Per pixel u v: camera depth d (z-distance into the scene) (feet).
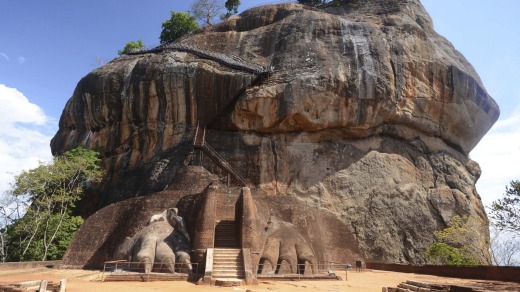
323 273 57.93
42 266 69.31
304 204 71.46
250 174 102.27
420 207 101.96
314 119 103.81
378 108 104.47
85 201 112.06
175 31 157.48
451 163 112.37
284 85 101.40
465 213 102.12
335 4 138.41
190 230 59.00
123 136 116.37
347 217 99.30
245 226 55.62
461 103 112.88
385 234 97.30
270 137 107.86
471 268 57.67
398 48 110.22
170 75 109.09
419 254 95.81
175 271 52.90
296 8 131.13
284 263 56.49
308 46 110.52
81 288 41.63
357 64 106.01
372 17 125.80
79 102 122.52
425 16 132.46
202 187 70.64
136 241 57.36
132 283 47.03
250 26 131.13
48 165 93.04
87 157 102.94
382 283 51.83
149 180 101.81
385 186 103.24
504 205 66.23
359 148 108.99
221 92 107.14
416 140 113.19
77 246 68.59
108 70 121.29
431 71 111.04
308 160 106.22
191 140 106.32
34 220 87.15
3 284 38.78
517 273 48.78
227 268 50.55
